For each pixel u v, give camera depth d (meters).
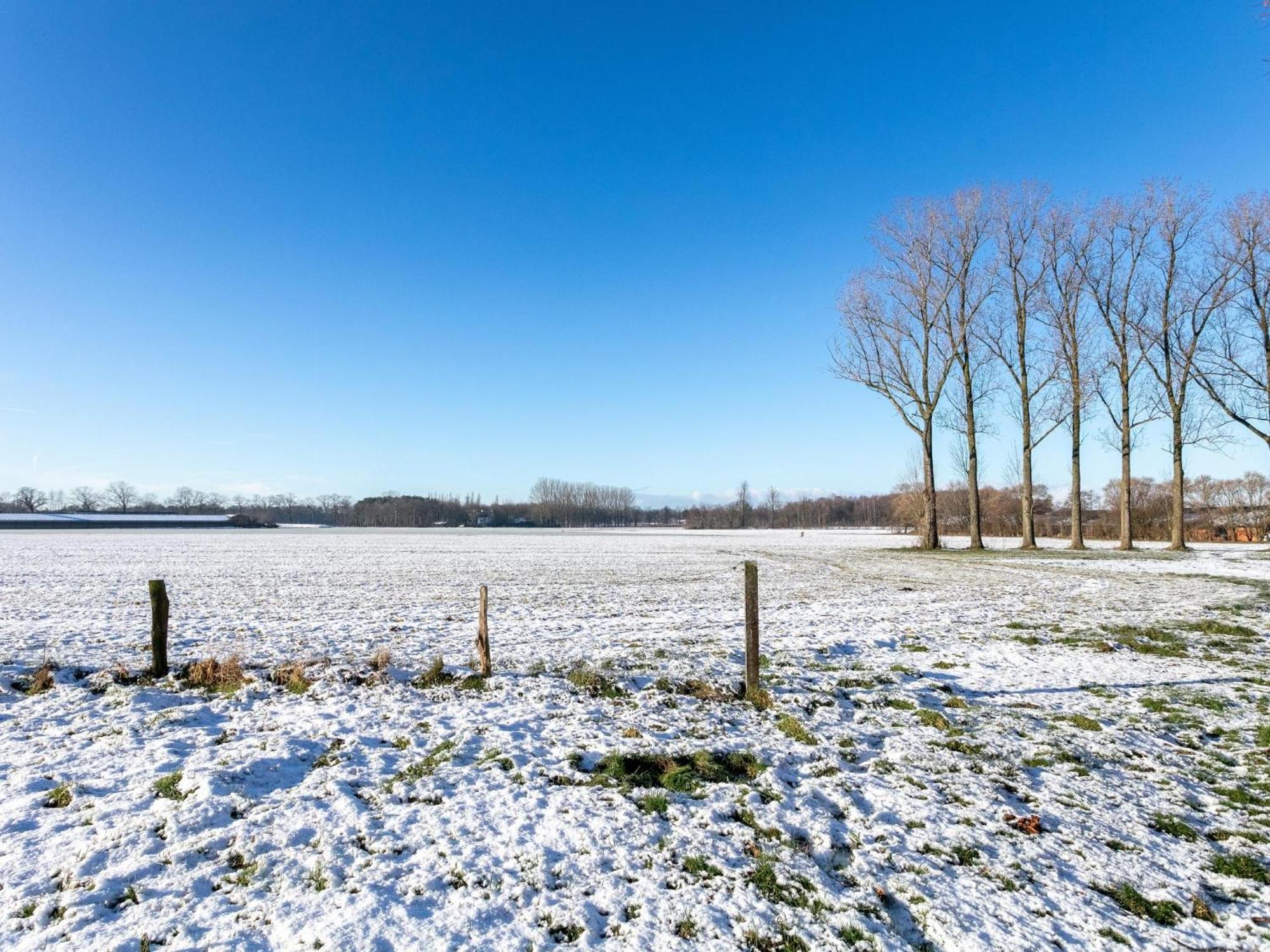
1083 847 5.62
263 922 4.31
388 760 6.84
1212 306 32.09
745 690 9.48
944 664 11.61
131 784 6.14
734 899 4.70
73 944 4.04
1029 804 6.37
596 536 88.31
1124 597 19.41
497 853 5.16
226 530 107.69
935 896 4.85
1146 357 35.66
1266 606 17.36
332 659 10.80
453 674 10.05
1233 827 6.04
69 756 6.79
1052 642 13.37
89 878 4.68
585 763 6.95
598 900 4.65
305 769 6.68
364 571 29.45
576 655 11.34
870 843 5.58
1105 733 8.27
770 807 6.07
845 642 13.19
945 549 40.56
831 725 8.32
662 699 9.03
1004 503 82.69
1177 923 4.67
